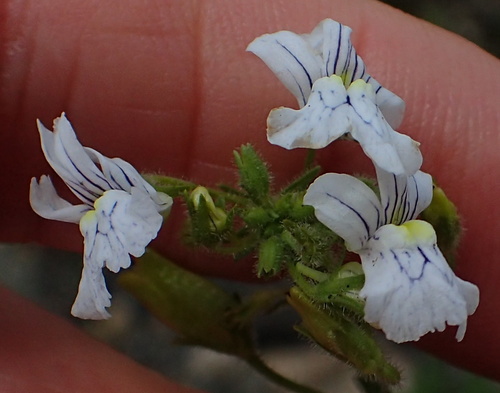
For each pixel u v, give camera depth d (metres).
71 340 0.09
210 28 0.10
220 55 0.10
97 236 0.08
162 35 0.10
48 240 0.11
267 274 0.09
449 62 0.10
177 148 0.10
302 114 0.08
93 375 0.09
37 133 0.10
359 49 0.10
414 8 0.16
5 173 0.10
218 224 0.09
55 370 0.09
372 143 0.08
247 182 0.09
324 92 0.08
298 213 0.08
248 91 0.10
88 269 0.08
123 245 0.08
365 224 0.08
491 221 0.10
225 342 0.10
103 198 0.08
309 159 0.09
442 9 0.16
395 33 0.10
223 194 0.09
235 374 0.14
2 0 0.10
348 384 0.14
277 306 0.10
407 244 0.08
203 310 0.10
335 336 0.08
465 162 0.10
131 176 0.08
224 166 0.10
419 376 0.13
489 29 0.16
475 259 0.10
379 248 0.08
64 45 0.10
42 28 0.10
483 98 0.10
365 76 0.09
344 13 0.10
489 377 0.11
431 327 0.08
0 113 0.10
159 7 0.10
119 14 0.10
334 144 0.10
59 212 0.08
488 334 0.11
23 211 0.11
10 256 0.15
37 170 0.10
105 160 0.08
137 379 0.09
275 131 0.08
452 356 0.11
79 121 0.10
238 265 0.11
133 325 0.14
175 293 0.10
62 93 0.10
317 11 0.10
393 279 0.08
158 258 0.10
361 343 0.08
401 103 0.09
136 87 0.10
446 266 0.08
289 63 0.08
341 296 0.08
